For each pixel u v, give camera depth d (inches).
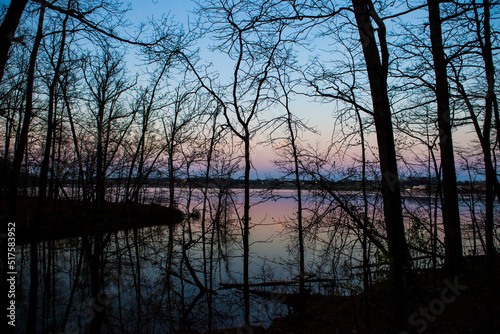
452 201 435.2
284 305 454.6
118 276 554.9
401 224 316.8
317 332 340.8
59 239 646.5
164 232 967.6
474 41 266.2
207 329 400.8
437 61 363.3
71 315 417.1
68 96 412.5
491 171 244.1
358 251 407.8
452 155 443.5
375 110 363.3
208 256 727.7
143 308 456.4
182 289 527.5
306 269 548.7
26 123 261.7
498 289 343.6
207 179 666.8
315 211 410.6
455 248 417.4
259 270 625.6
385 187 335.0
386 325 280.1
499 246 514.0
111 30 270.5
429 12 385.7
